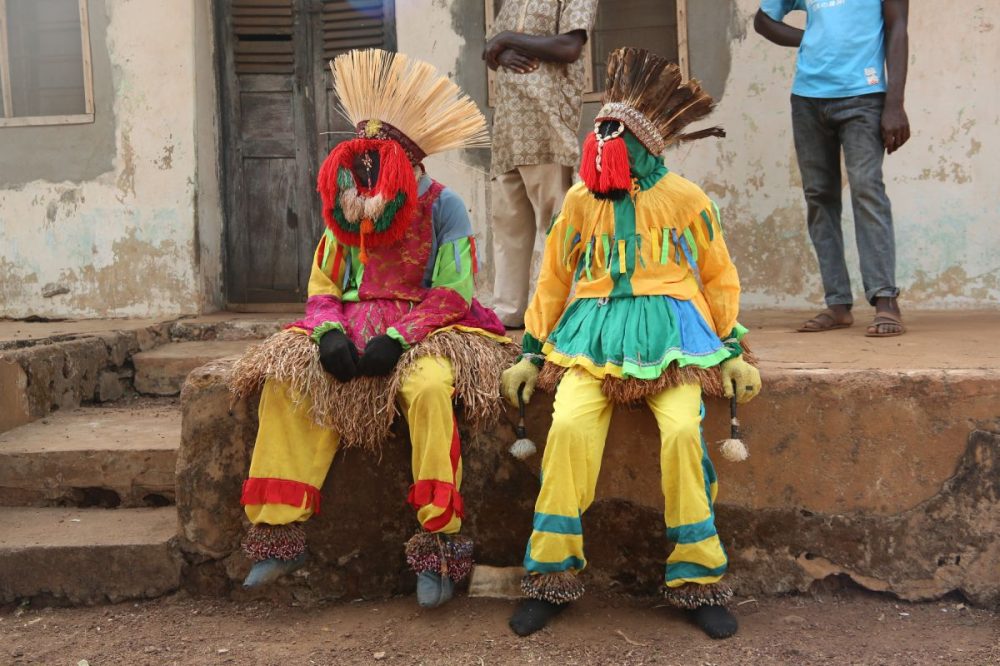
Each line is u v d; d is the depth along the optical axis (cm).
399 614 297
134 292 605
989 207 542
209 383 312
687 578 272
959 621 283
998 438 288
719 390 282
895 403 293
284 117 638
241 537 313
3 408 393
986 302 545
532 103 414
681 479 268
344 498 312
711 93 567
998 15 534
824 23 407
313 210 640
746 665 255
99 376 469
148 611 309
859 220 398
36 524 339
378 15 622
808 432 297
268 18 630
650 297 288
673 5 580
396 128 302
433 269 312
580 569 281
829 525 298
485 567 311
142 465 362
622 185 276
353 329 300
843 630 278
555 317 307
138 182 601
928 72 543
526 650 267
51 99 627
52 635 291
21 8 623
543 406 306
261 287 647
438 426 282
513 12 420
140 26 595
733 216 570
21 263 613
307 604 313
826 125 413
